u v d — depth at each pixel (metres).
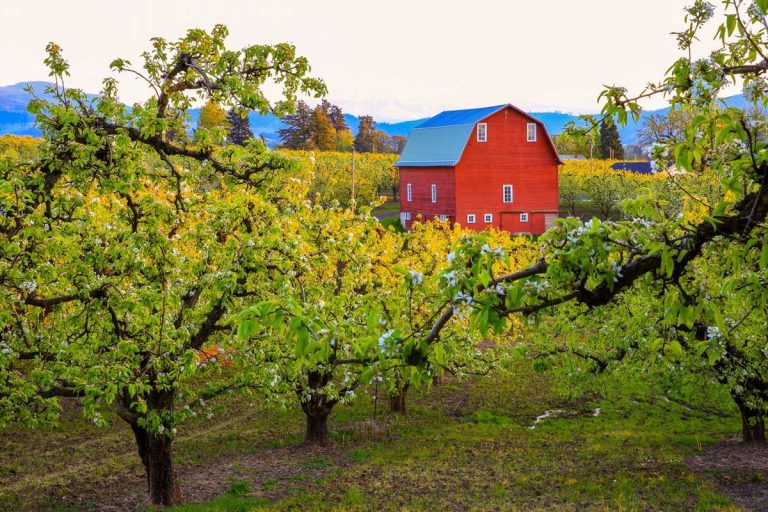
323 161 91.50
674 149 5.46
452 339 20.44
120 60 13.55
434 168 68.75
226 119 146.75
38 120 12.99
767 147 5.09
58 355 13.05
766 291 5.50
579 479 18.42
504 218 68.00
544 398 29.66
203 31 14.41
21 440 22.50
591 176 75.62
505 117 67.12
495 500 17.00
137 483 18.91
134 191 14.86
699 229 4.92
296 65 14.73
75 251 12.85
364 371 4.87
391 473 19.64
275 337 15.58
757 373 17.27
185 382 28.28
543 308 5.10
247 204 15.37
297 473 19.86
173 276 14.65
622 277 5.03
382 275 21.34
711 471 18.80
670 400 29.30
